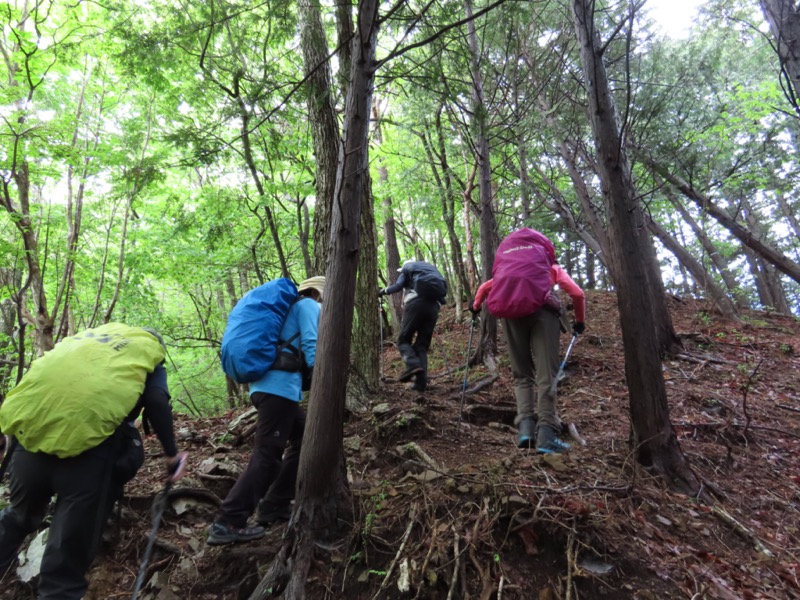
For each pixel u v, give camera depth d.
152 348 2.41
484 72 6.93
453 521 2.51
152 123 7.44
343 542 2.50
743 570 2.50
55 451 2.03
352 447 3.61
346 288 2.53
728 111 9.31
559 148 8.55
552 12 7.63
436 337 9.20
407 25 3.68
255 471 2.63
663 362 6.21
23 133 5.35
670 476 3.16
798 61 4.46
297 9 4.16
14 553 2.21
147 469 3.52
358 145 2.52
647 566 2.41
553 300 3.73
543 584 2.30
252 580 2.52
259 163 7.04
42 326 6.23
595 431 4.08
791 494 3.28
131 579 2.58
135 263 8.62
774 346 6.75
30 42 5.31
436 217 11.23
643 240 6.93
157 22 4.68
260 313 2.80
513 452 3.57
